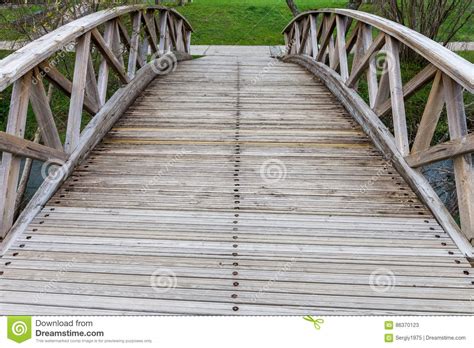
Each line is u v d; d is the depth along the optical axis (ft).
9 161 6.08
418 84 7.89
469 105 13.43
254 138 9.77
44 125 7.55
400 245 6.03
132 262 5.62
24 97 6.56
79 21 8.85
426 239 6.17
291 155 8.88
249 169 8.25
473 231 5.99
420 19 15.85
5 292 5.09
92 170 8.11
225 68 17.08
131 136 9.80
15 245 5.90
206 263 5.63
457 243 6.01
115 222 6.49
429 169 12.55
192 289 5.19
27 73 6.61
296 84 14.40
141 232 6.26
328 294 5.15
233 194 7.34
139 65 14.34
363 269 5.54
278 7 37.40
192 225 6.45
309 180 7.84
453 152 6.23
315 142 9.57
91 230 6.27
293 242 6.07
